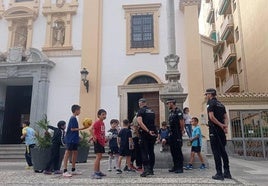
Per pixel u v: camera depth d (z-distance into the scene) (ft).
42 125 30.37
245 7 74.13
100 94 55.88
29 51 57.98
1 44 61.52
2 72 58.34
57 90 57.06
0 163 42.63
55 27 60.80
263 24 62.95
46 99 56.34
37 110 55.36
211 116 21.84
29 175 26.27
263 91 63.36
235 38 82.53
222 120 22.17
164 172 26.50
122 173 27.02
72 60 58.18
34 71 57.21
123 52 57.31
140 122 24.07
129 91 55.31
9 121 64.23
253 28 68.90
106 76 56.65
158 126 53.16
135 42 57.82
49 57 58.85
